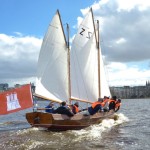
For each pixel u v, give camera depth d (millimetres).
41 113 23266
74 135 22078
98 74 34844
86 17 33844
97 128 25922
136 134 23531
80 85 32906
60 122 23453
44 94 28531
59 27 29516
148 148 18688
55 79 29281
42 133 22656
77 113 26328
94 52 34531
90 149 18156
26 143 19234
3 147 18281
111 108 32219
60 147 18328
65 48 29859
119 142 20281
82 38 33406
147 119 35312
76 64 32781
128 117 38125
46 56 29062
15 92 22047
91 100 33906
